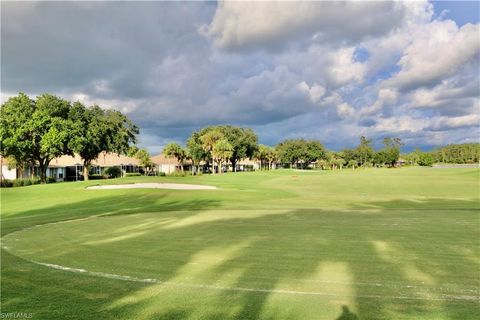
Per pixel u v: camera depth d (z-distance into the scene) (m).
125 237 12.74
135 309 5.96
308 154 159.75
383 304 6.06
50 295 6.68
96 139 60.91
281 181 56.84
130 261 9.21
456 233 12.60
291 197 31.88
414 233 12.63
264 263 8.84
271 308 5.93
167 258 9.48
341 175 68.94
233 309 5.91
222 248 10.60
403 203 25.98
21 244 11.84
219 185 43.75
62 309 5.99
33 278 7.76
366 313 5.68
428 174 64.44
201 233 13.27
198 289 6.95
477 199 29.88
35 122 52.22
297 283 7.26
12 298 6.53
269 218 17.25
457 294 6.55
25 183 53.47
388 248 10.29
